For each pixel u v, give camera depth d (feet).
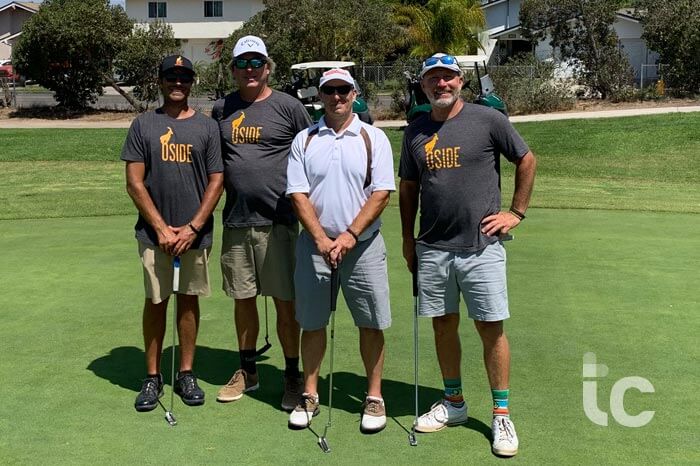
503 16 128.67
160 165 14.11
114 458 12.07
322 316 13.42
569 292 21.01
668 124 61.52
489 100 59.31
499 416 12.50
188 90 14.33
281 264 14.39
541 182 45.52
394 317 19.19
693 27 81.41
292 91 66.13
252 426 13.37
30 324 18.85
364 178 12.98
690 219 32.40
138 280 22.77
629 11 104.37
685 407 13.76
